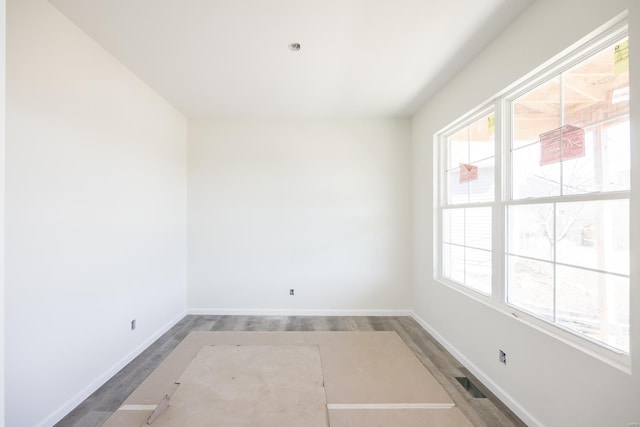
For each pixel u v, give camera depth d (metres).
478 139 2.71
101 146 2.40
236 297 4.08
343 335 3.37
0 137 0.95
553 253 1.85
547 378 1.77
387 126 4.06
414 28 2.17
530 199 2.01
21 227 1.74
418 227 3.85
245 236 4.09
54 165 1.96
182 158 3.93
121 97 2.65
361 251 4.07
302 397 2.17
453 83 2.92
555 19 1.73
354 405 2.09
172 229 3.66
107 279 2.46
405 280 4.07
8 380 1.67
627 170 1.45
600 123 1.58
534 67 1.89
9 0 1.68
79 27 2.14
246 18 2.05
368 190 4.07
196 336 3.33
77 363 2.13
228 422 1.90
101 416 2.00
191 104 3.60
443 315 3.14
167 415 1.96
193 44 2.36
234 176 4.09
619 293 1.48
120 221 2.64
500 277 2.29
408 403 2.11
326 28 2.17
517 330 2.02
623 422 1.36
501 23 2.11
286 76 2.90
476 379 2.46
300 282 4.10
